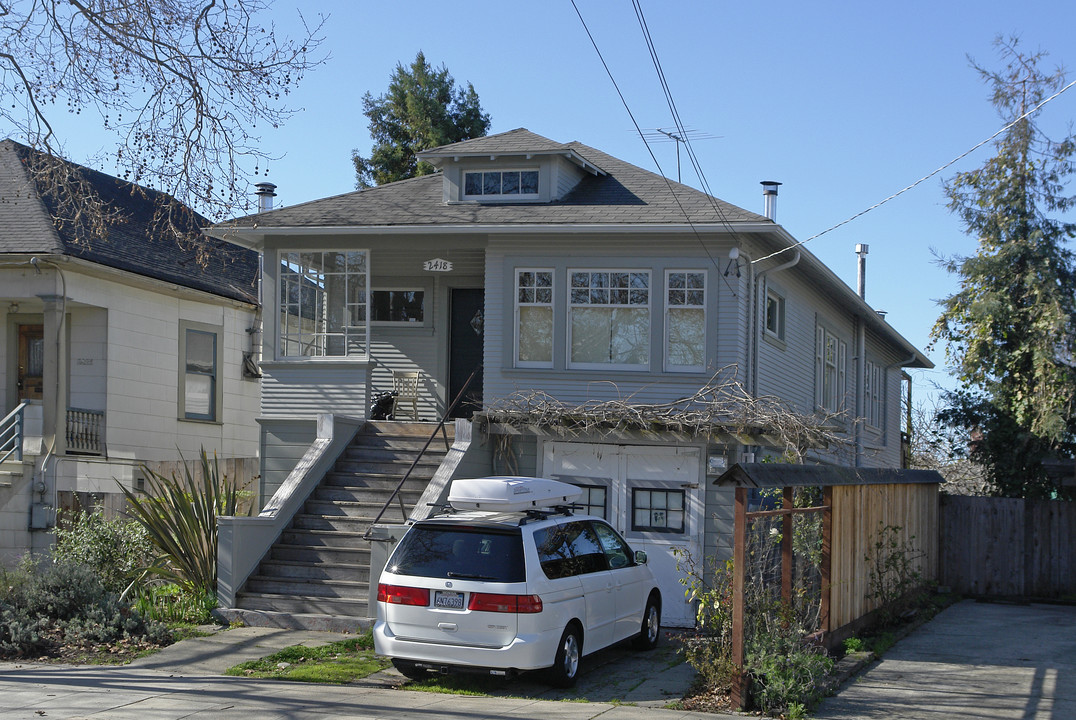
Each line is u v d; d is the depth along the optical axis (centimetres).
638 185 1752
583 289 1596
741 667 944
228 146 1367
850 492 1291
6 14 1268
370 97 4038
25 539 1655
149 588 1355
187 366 2105
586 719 877
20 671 1039
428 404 1881
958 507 1969
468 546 1006
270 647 1169
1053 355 1981
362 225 1638
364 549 1384
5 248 1719
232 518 1337
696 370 1545
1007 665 1188
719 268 1545
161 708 884
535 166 1709
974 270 2052
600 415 1441
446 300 1897
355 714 876
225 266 2314
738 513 972
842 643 1229
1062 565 1902
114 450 1880
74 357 1888
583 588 1058
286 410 1695
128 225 2106
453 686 1019
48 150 1339
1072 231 2030
